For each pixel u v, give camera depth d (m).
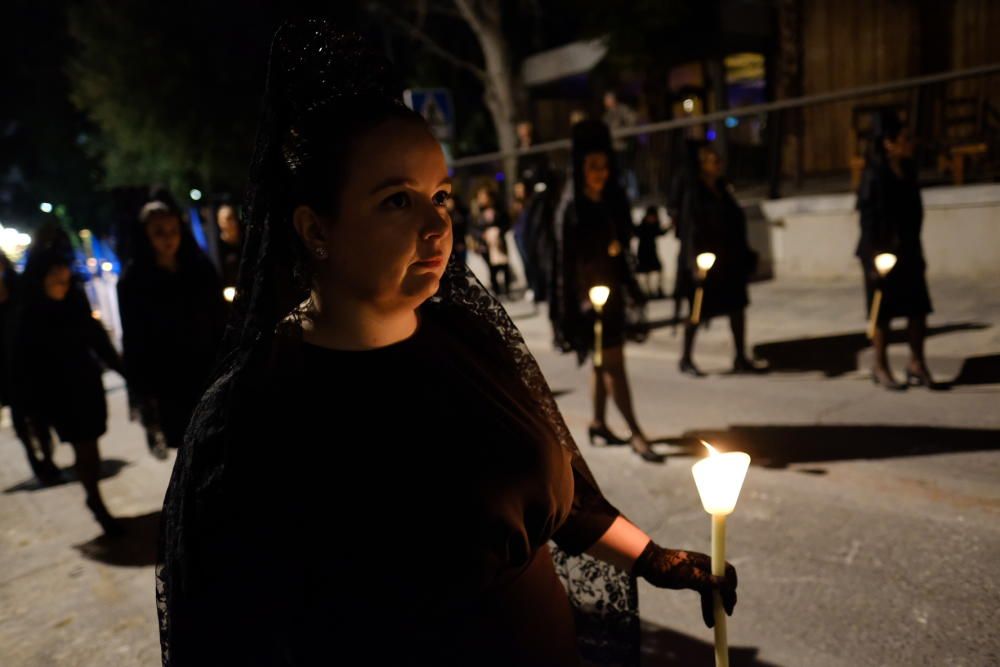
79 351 4.14
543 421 1.19
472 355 1.19
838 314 6.77
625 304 4.36
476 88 19.36
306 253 1.01
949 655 2.36
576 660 1.20
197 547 0.98
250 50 19.61
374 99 0.96
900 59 11.23
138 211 5.02
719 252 5.61
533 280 8.73
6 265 6.20
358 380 1.02
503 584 1.08
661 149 10.12
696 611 2.81
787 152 11.57
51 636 3.22
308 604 1.00
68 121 26.88
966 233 7.29
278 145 1.00
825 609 2.67
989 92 9.36
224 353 1.11
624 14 12.57
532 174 9.12
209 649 1.00
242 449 0.97
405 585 1.00
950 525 3.13
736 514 3.50
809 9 12.07
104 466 5.64
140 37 19.14
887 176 4.59
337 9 18.34
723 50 12.56
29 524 4.62
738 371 5.86
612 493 3.94
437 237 0.96
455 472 1.02
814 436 4.32
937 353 5.20
